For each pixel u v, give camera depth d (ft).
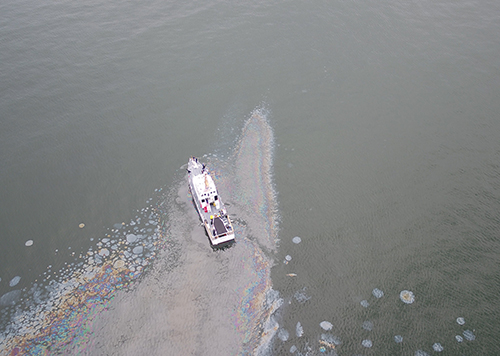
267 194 195.21
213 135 222.69
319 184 198.70
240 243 175.94
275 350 143.84
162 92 246.27
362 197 192.75
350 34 283.59
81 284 163.63
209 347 145.28
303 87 248.11
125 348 145.38
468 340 144.66
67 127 228.63
